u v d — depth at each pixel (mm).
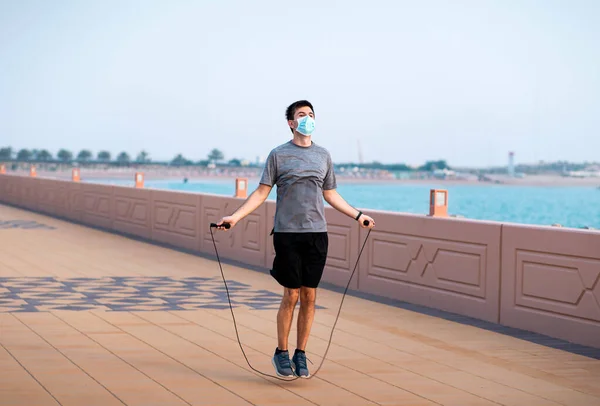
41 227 21109
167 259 14438
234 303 9656
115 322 8203
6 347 6867
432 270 9594
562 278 7875
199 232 15883
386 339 7660
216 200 15164
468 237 9047
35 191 28297
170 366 6285
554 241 7949
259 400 5352
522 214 89812
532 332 8195
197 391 5539
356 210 6141
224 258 14703
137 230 19094
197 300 9836
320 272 5969
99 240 17859
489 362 6758
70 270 12633
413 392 5676
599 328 7457
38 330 7680
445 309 9383
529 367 6602
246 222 14016
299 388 5711
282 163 5938
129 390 5516
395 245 10219
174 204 17016
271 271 6020
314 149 6023
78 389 5508
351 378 6059
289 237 5898
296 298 5988
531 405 5414
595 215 89062
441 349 7254
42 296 9914
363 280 10805
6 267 12859
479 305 8891
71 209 24172
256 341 7371
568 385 6004
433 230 9570
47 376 5863
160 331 7762
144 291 10531
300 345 6047
